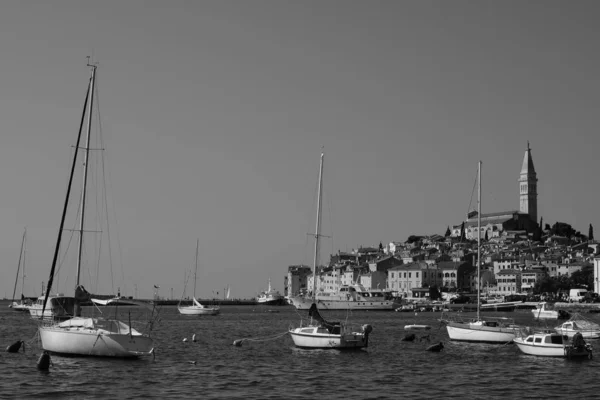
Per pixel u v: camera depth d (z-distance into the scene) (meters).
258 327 171.38
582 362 92.69
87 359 84.19
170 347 110.19
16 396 65.31
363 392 69.81
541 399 67.50
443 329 163.12
